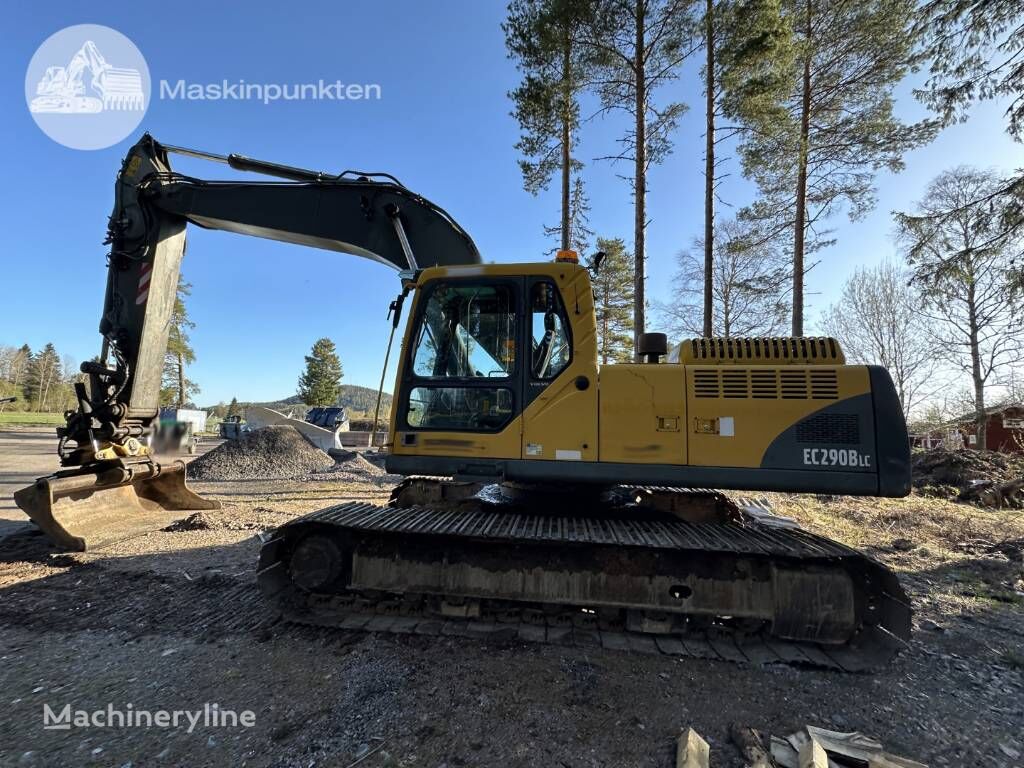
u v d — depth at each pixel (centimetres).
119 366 562
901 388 2347
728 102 1198
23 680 292
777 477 334
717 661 323
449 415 382
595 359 365
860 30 1199
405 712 263
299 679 294
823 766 218
